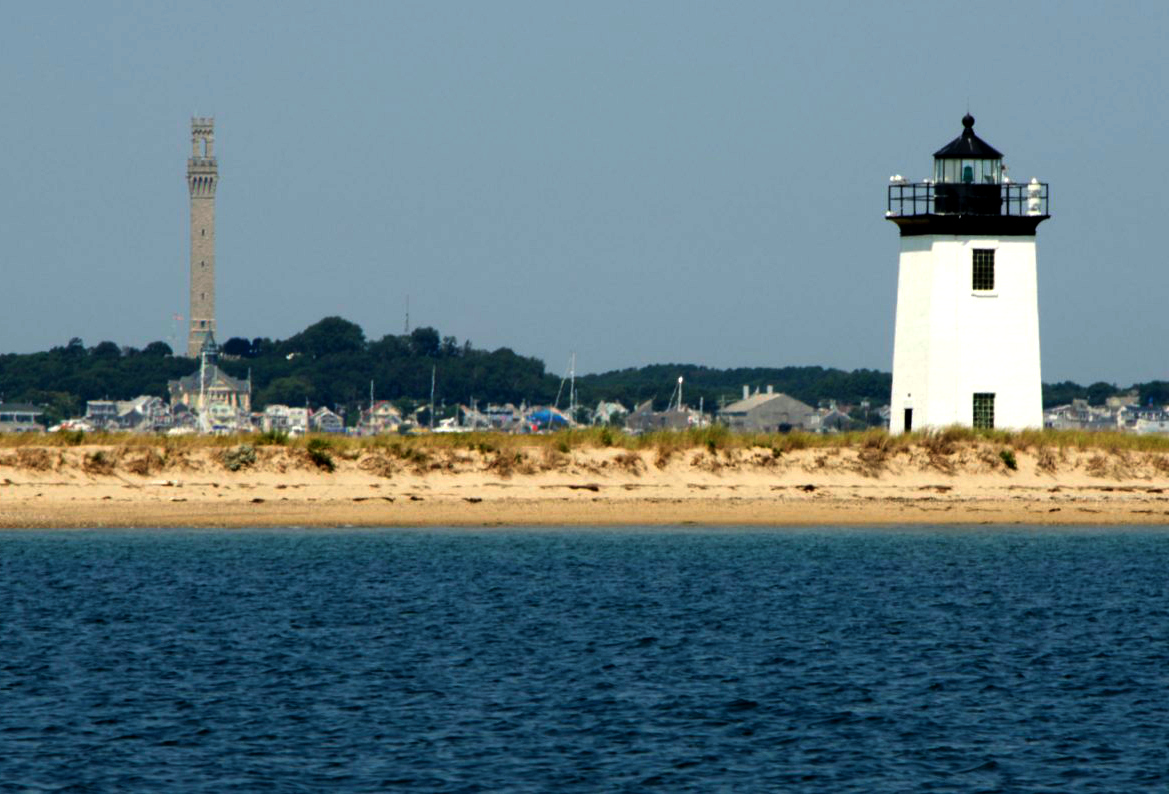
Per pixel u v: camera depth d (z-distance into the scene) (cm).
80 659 15612
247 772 12019
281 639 16650
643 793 11675
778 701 14238
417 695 14312
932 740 13075
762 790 11756
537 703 14050
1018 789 11869
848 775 12131
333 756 12438
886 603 19075
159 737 12888
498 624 17550
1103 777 12156
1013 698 14462
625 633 17138
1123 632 17512
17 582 19725
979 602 19188
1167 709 14125
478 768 12175
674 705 14050
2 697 14038
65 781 11756
